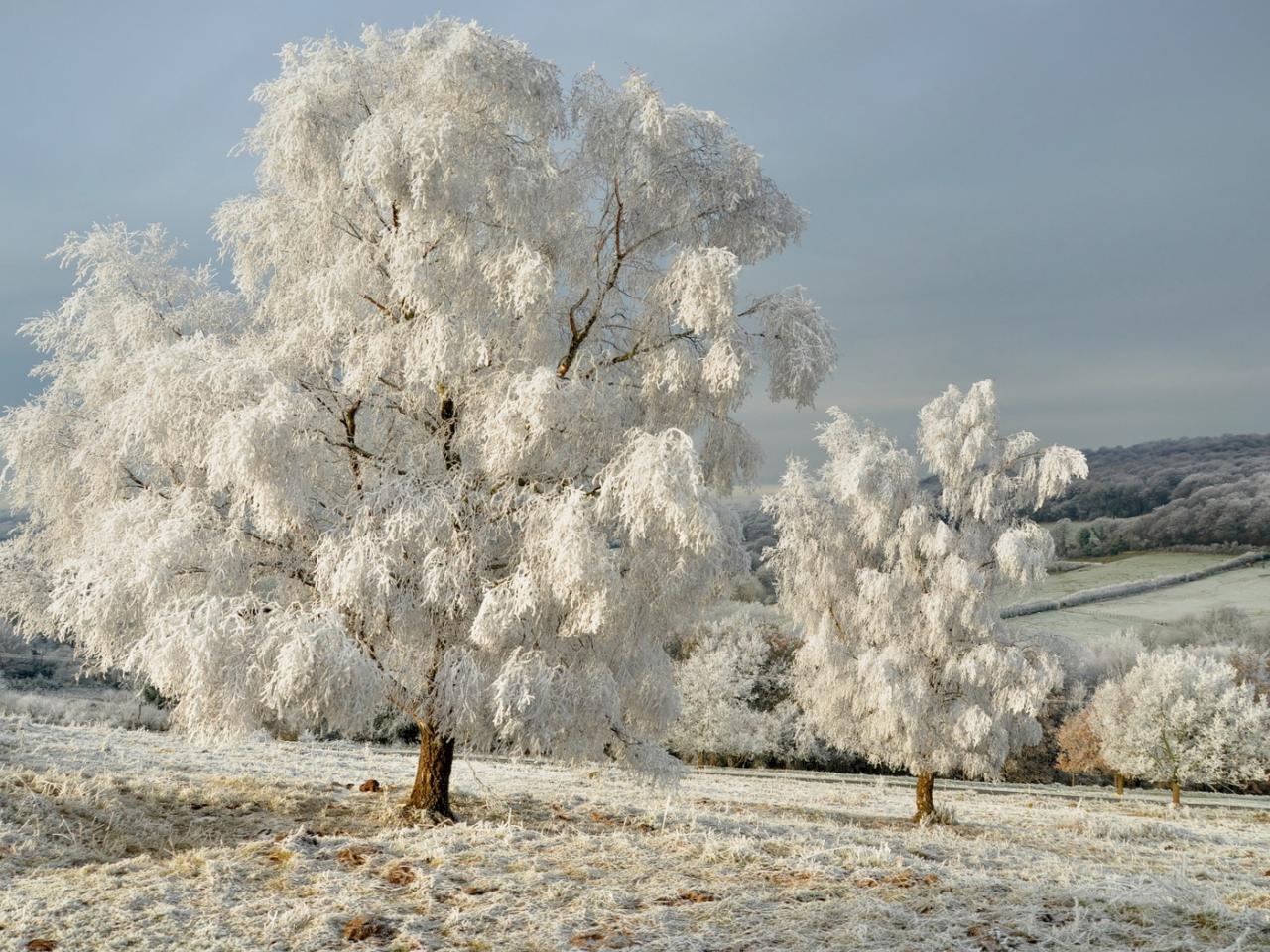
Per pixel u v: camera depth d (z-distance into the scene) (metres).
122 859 9.02
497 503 11.35
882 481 20.97
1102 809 29.50
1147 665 39.03
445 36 11.91
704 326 11.12
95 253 12.59
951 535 20.67
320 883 7.74
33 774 11.21
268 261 12.62
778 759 54.47
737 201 12.51
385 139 10.46
